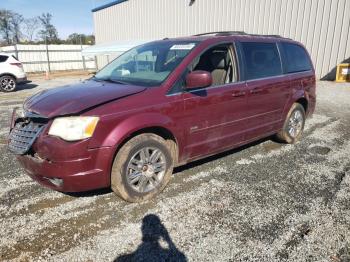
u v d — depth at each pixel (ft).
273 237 9.41
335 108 28.30
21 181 13.23
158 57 13.47
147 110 10.89
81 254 8.68
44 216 10.53
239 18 52.29
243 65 14.23
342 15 40.81
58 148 9.58
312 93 18.90
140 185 11.25
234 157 15.87
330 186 12.71
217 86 13.03
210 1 56.34
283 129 17.42
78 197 11.77
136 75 13.05
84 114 9.87
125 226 9.96
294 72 17.40
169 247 8.95
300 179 13.33
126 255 8.64
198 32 60.13
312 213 10.70
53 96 11.53
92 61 94.53
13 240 9.27
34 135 10.18
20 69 45.03
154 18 69.41
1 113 27.53
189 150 12.50
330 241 9.25
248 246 8.99
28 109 11.16
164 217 10.43
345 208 11.05
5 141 18.75
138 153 11.00
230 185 12.73
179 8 62.85
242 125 14.46
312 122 23.44
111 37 84.99
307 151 16.89
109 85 12.32
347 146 17.81
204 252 8.73
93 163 9.98
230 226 9.93
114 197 11.75
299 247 8.96
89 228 9.87
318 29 43.27
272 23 48.01
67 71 88.79
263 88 14.97
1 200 11.60
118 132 10.17
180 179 13.23
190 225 9.98
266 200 11.55
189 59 12.37
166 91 11.50
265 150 16.99
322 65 43.75
